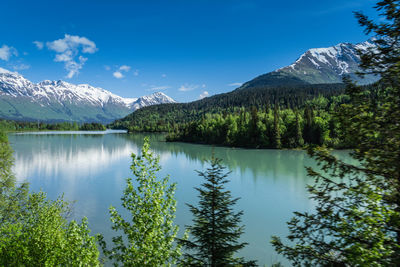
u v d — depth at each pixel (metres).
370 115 6.49
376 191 6.45
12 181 27.11
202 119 143.12
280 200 35.78
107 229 25.78
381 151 6.21
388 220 6.06
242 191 40.38
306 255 6.99
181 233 23.70
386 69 6.34
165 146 117.12
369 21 6.58
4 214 21.16
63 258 10.16
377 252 5.89
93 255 9.93
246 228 26.42
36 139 156.50
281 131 101.75
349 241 6.48
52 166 64.50
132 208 9.63
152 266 8.74
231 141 113.94
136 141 148.50
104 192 40.41
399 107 6.11
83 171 58.22
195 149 103.44
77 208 32.34
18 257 10.55
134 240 9.31
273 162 68.12
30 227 12.35
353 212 6.65
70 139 161.38
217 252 9.08
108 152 95.00
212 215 9.55
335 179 31.39
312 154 7.33
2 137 81.25
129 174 54.78
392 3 6.12
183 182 46.72
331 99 174.00
